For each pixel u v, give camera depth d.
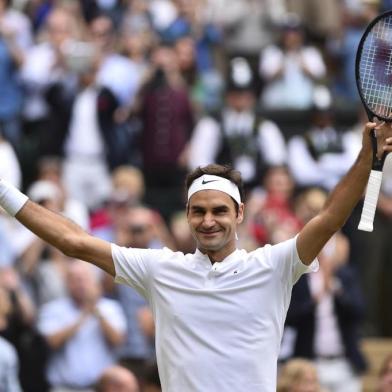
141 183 48.69
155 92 50.03
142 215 40.75
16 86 50.62
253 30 58.03
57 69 50.25
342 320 37.25
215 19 58.19
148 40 54.72
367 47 21.78
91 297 36.00
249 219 43.56
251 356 20.17
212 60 57.41
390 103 21.58
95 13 56.09
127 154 49.53
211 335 20.23
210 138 48.50
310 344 36.62
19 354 34.88
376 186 20.14
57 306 36.09
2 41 50.34
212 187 20.53
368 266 46.16
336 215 20.22
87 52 49.91
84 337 35.94
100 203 47.50
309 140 48.78
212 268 20.47
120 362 36.91
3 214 40.56
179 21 56.69
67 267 37.56
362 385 42.12
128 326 37.50
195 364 20.17
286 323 36.44
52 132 49.41
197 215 20.59
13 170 46.75
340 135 49.06
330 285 37.00
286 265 20.48
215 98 56.00
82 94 49.31
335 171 48.53
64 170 49.19
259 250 20.70
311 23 59.97
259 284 20.41
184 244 43.56
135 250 21.02
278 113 54.31
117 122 49.53
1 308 34.31
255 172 48.03
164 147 49.91
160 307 20.62
